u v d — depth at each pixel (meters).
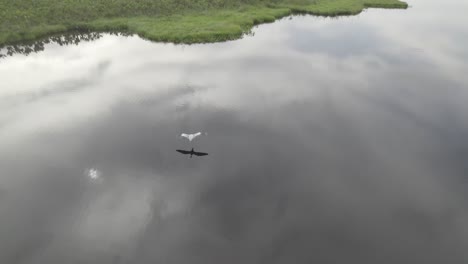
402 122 21.69
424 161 18.23
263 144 19.47
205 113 22.44
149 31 36.53
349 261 13.13
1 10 37.06
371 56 32.34
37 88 25.33
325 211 15.26
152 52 32.72
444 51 33.50
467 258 13.20
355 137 20.19
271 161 18.16
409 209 15.33
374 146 19.41
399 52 33.28
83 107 22.89
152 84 26.17
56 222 14.79
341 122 21.62
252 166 17.81
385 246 13.69
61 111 22.42
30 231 14.35
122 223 14.81
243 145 19.38
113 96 24.38
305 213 15.18
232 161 18.16
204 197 16.00
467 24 42.59
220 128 20.89
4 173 17.20
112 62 30.16
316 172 17.44
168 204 15.70
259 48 34.09
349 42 36.09
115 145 19.28
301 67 29.70
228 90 25.48
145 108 22.91
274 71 28.83
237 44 35.12
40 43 34.16
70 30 37.56
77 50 32.78
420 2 57.75
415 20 44.72
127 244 13.94
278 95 24.89
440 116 22.39
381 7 52.72
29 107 22.80
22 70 28.20
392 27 41.38
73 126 20.86
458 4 55.69
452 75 28.20
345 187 16.52
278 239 14.05
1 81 26.19
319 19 45.03
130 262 13.27
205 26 38.25
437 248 13.57
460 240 13.88
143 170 17.56
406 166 17.86
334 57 32.12
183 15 42.72
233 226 14.67
